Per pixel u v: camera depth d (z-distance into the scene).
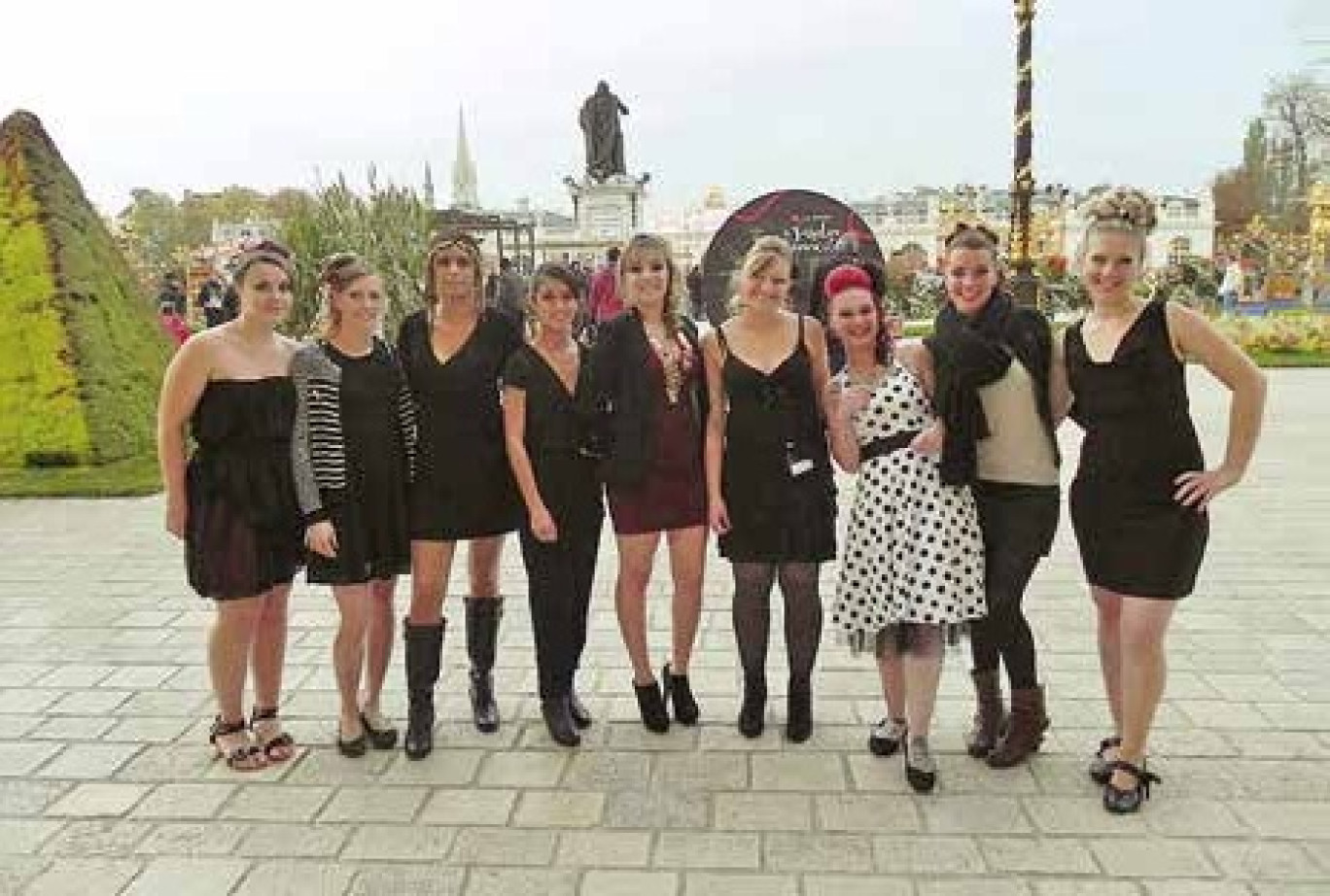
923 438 3.94
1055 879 3.34
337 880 3.40
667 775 4.09
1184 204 59.59
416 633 4.30
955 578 3.89
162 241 69.38
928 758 3.92
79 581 6.93
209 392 4.06
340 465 4.09
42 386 10.38
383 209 14.80
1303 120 49.25
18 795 4.01
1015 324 3.94
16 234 10.41
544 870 3.44
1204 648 5.38
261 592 4.13
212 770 4.20
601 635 5.77
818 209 11.45
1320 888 3.27
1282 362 19.56
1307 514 8.30
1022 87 15.15
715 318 11.73
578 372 4.35
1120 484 3.70
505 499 4.39
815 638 4.34
